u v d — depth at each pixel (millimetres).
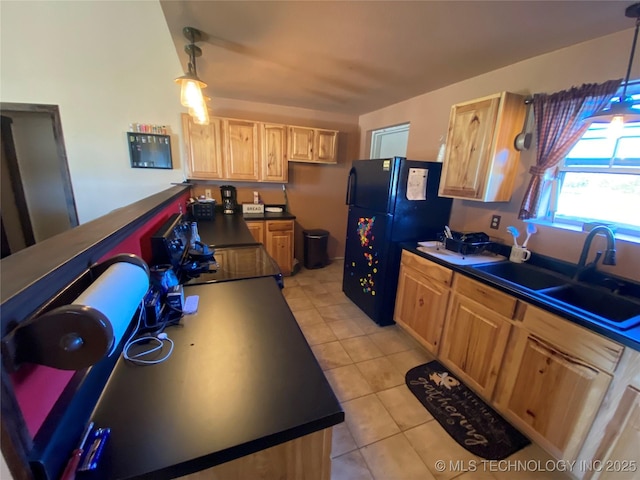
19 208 3301
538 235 1909
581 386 1233
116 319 553
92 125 3029
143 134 3146
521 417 1513
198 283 1447
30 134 3188
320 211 4293
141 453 579
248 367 845
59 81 2867
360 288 2916
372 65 2164
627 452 1099
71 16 2760
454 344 1941
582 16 1386
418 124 2961
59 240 770
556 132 1731
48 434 533
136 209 1343
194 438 614
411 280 2328
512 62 1990
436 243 2398
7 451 441
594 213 1735
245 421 662
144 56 3029
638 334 1103
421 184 2453
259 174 3492
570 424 1283
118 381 770
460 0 1319
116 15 2859
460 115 2102
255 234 3572
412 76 2355
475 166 2010
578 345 1236
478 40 1703
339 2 1381
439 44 1777
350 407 1739
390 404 1771
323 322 2711
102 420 648
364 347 2344
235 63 2234
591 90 1562
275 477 705
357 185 2863
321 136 3693
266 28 1659
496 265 1937
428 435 1573
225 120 3225
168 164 3291
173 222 1749
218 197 3721
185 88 1722
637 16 1344
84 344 490
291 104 3592
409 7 1399
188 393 736
